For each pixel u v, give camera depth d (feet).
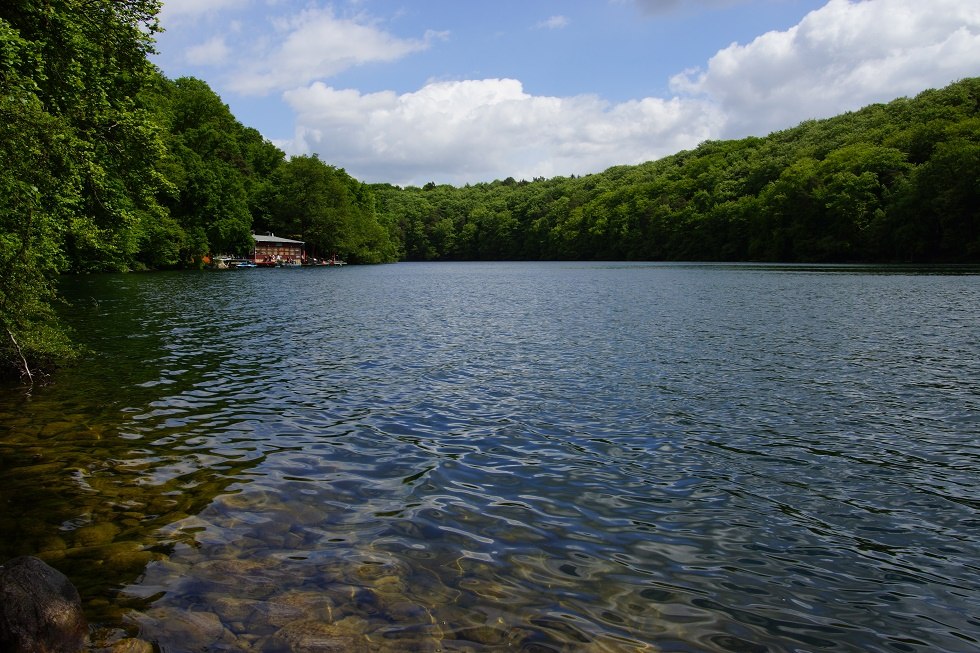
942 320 73.36
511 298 116.78
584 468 26.13
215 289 132.77
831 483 24.81
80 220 47.42
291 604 15.60
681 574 17.71
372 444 28.89
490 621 15.08
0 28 32.71
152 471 24.79
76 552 18.03
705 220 376.27
